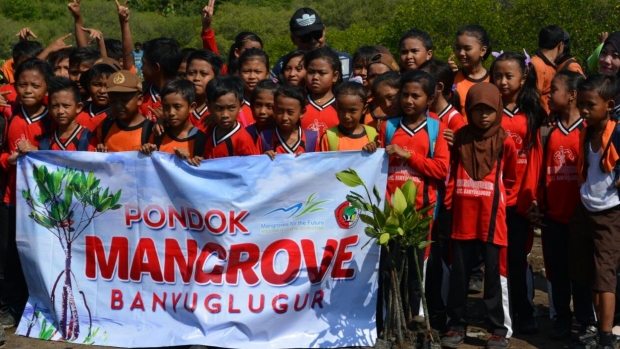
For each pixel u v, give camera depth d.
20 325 6.07
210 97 5.85
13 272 6.29
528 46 14.86
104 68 6.59
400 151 5.62
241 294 5.72
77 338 5.94
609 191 5.55
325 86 6.47
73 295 5.98
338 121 6.41
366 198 5.70
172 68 6.91
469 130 5.80
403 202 5.25
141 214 5.85
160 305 5.85
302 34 7.87
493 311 5.75
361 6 33.38
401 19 17.91
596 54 8.04
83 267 5.98
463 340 5.95
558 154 5.99
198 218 5.73
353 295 5.78
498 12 16.55
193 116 6.71
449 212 5.98
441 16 17.17
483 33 7.19
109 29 34.06
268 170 5.67
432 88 5.80
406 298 5.53
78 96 6.19
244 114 6.71
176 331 5.77
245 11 33.22
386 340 5.55
